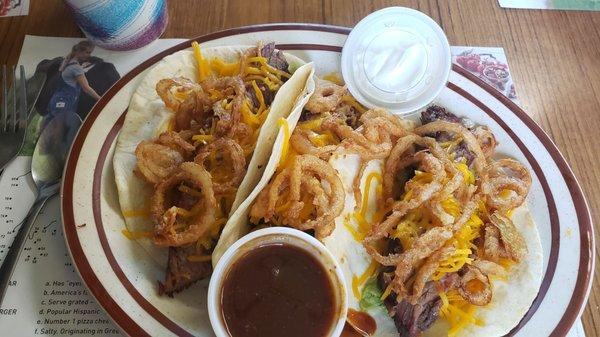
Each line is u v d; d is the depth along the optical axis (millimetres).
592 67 316
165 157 241
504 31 324
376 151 243
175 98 256
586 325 237
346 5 327
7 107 268
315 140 243
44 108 271
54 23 302
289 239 213
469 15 329
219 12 315
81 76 283
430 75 272
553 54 317
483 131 264
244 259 210
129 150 250
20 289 222
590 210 268
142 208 242
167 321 211
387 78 267
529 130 271
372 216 247
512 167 254
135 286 217
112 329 217
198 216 233
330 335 198
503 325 222
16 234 235
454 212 234
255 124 251
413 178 245
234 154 229
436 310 224
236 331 198
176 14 311
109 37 274
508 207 243
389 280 229
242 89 248
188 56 275
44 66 286
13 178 250
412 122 276
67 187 230
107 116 254
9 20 303
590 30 330
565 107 300
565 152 286
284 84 244
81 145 242
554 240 246
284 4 323
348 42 275
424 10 329
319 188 224
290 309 203
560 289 232
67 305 220
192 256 227
